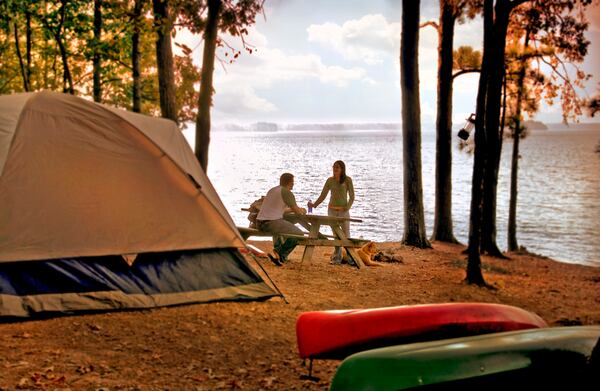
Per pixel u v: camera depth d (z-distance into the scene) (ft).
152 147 27.25
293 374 19.43
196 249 27.45
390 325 13.99
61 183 25.43
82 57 64.13
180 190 27.43
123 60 78.95
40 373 18.01
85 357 19.65
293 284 33.35
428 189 215.31
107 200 26.00
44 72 85.25
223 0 56.18
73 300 24.20
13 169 24.84
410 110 58.95
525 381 10.55
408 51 58.44
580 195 191.21
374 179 224.12
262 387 18.20
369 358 10.68
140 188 26.71
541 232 117.91
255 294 28.07
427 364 10.39
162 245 26.68
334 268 39.75
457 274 41.70
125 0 57.11
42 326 22.50
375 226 99.76
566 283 43.57
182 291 26.50
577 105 66.54
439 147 69.97
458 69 69.21
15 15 59.21
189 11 56.80
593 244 101.65
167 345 21.35
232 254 28.48
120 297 24.99
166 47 53.93
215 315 25.11
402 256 50.90
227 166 305.94
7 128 25.34
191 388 17.83
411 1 58.59
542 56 65.41
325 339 14.55
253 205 41.55
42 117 25.95
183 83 89.45
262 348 21.79
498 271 48.80
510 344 10.96
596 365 10.07
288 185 40.27
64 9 58.08
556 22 65.77
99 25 64.69
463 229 113.09
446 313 14.03
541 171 296.30
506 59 64.95
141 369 19.02
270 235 39.65
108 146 26.61
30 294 23.65
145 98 92.17
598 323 29.73
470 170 295.07
